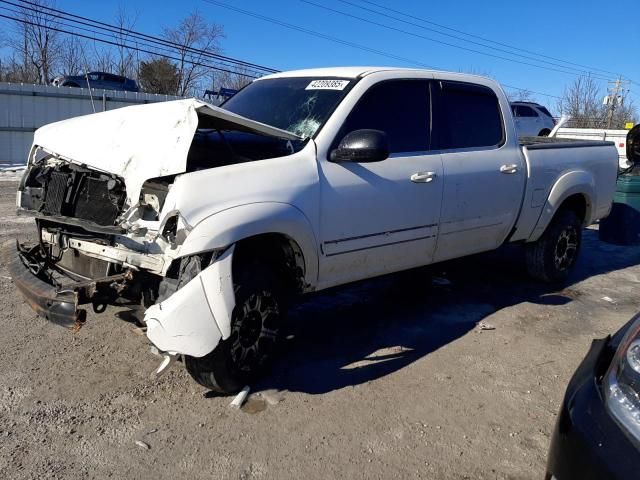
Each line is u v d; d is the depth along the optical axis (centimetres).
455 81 498
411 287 597
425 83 473
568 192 584
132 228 328
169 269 320
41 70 3191
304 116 420
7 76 3234
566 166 587
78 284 319
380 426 335
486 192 497
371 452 311
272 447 311
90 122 397
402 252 445
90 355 403
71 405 341
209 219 321
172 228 319
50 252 402
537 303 566
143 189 338
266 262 383
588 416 217
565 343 469
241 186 341
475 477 295
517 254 752
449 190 464
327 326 482
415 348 444
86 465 289
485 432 335
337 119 403
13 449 298
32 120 1953
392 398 367
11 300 497
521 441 327
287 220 356
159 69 3222
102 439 310
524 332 488
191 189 319
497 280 639
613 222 868
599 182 639
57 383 364
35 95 1939
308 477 289
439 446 319
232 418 336
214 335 317
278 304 371
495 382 395
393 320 502
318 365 407
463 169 476
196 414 338
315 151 386
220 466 294
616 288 634
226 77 3434
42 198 399
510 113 542
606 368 237
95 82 2262
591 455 206
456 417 349
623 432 204
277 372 393
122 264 336
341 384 382
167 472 288
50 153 401
